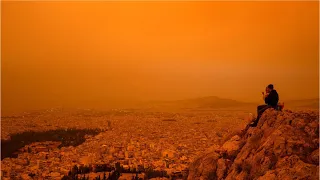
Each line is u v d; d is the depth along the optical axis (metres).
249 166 15.84
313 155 14.70
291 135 15.83
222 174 17.16
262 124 17.62
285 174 13.90
